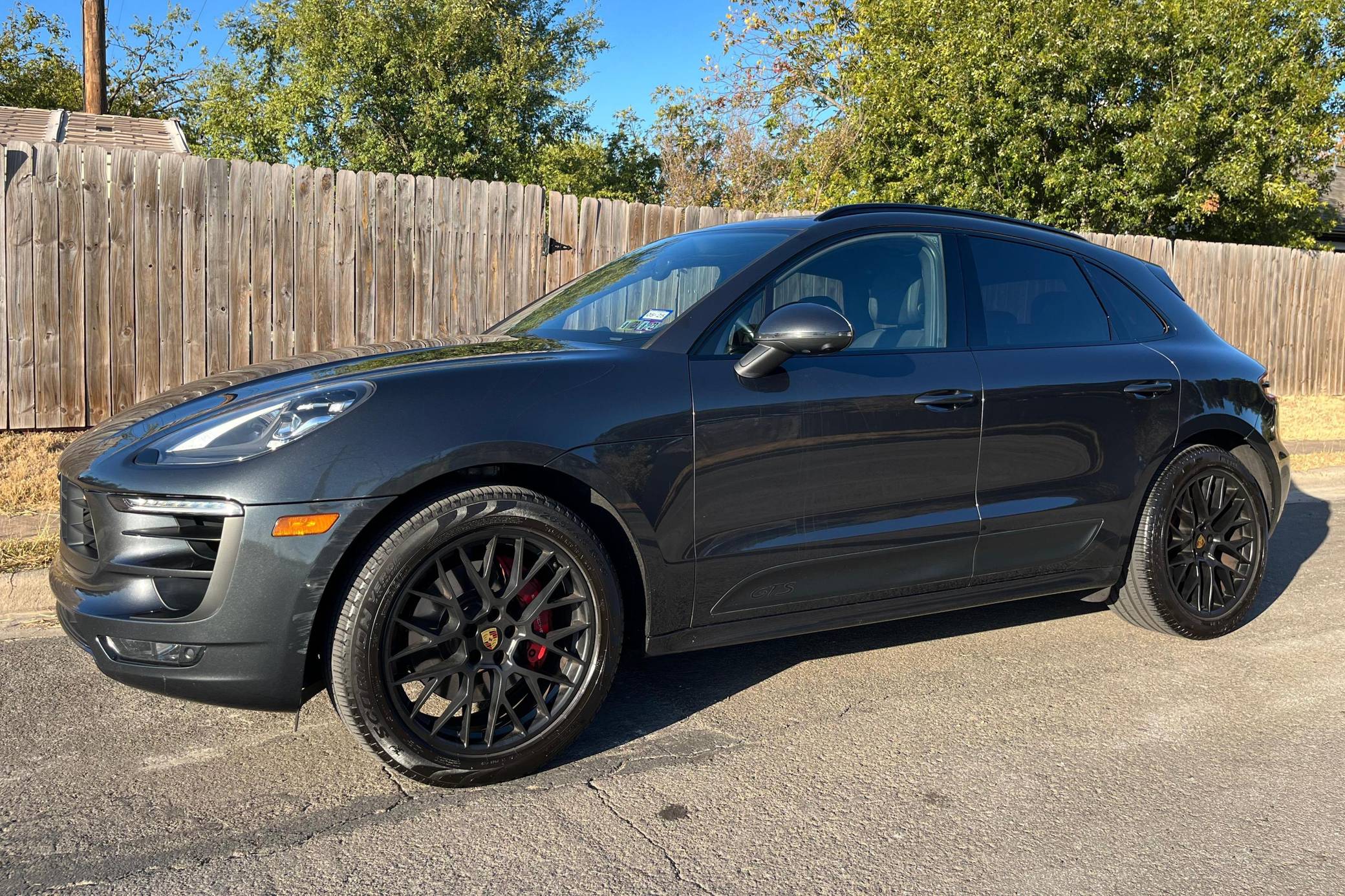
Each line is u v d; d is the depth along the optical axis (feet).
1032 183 51.24
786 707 10.68
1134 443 12.19
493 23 75.36
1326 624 13.91
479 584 8.41
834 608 10.54
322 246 22.81
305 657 7.99
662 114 72.28
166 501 7.87
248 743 9.52
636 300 10.97
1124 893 7.22
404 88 73.26
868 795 8.69
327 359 9.95
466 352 9.59
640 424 9.12
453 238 24.35
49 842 7.65
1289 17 50.34
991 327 11.64
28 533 15.39
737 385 9.68
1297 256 42.04
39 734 9.59
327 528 7.87
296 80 73.77
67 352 20.65
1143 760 9.51
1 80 96.73
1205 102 47.96
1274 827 8.25
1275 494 13.79
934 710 10.65
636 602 9.62
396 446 8.11
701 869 7.44
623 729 10.05
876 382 10.39
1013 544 11.45
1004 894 7.18
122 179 20.72
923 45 51.72
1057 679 11.62
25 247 20.04
